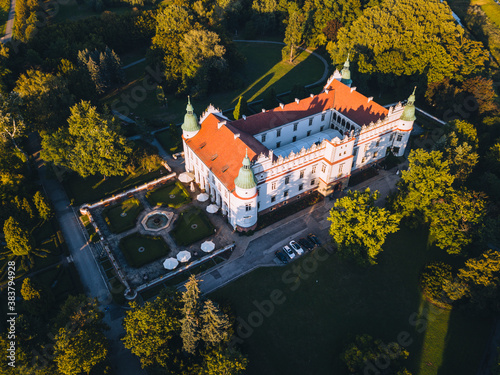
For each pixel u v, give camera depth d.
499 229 71.56
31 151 103.38
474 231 73.62
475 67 116.94
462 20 172.50
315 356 61.94
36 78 96.75
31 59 117.25
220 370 51.50
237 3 171.00
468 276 66.00
